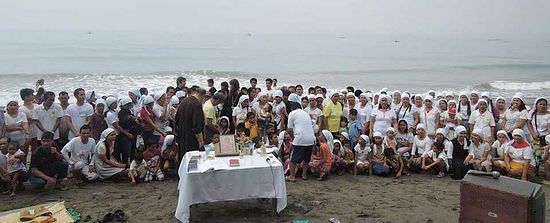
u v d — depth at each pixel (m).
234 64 39.84
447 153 8.72
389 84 29.36
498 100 9.55
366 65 42.59
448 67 42.25
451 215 6.61
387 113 9.53
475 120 9.16
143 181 8.20
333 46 84.19
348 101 10.50
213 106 8.47
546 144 8.62
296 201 7.13
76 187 7.84
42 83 11.20
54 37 90.31
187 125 7.63
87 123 8.72
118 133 8.60
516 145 8.30
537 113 8.98
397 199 7.36
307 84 28.38
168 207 6.82
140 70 32.28
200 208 6.73
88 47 55.97
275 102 10.26
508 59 56.09
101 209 6.69
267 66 38.97
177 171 8.41
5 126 7.78
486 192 5.16
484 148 8.52
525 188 5.05
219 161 6.48
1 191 7.43
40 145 7.70
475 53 71.19
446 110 9.73
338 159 8.84
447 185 8.24
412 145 9.29
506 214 5.04
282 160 8.78
